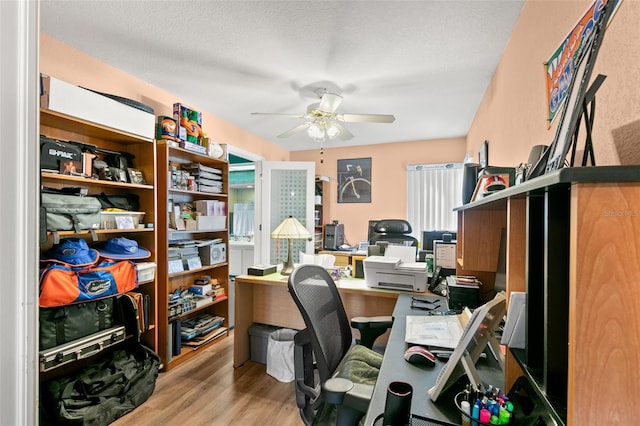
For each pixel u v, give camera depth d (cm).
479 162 324
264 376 240
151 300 243
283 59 236
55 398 178
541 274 70
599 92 98
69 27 196
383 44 215
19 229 47
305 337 143
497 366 110
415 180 487
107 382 195
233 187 627
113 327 209
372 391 99
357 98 311
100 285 194
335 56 230
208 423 184
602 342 46
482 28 196
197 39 210
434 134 448
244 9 179
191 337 282
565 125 72
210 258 306
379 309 245
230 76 264
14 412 47
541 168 90
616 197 45
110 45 216
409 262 233
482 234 166
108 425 181
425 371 106
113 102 209
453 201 466
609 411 46
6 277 46
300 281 141
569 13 120
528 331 71
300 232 273
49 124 194
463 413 77
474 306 171
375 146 512
